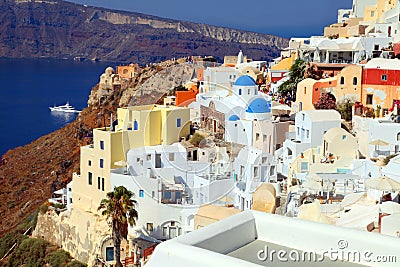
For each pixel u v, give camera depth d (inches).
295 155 1720.0
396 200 1261.1
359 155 1685.5
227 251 434.3
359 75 2080.5
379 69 2050.9
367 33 2901.1
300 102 2160.4
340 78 2106.3
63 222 2100.1
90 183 2032.5
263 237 456.4
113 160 1920.5
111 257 1873.8
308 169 1592.0
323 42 2647.6
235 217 454.3
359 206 1208.8
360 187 1425.9
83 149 2048.5
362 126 1793.8
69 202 2201.0
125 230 1720.0
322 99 2068.2
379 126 1660.9
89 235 1940.2
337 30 3270.2
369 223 1075.3
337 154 1641.2
